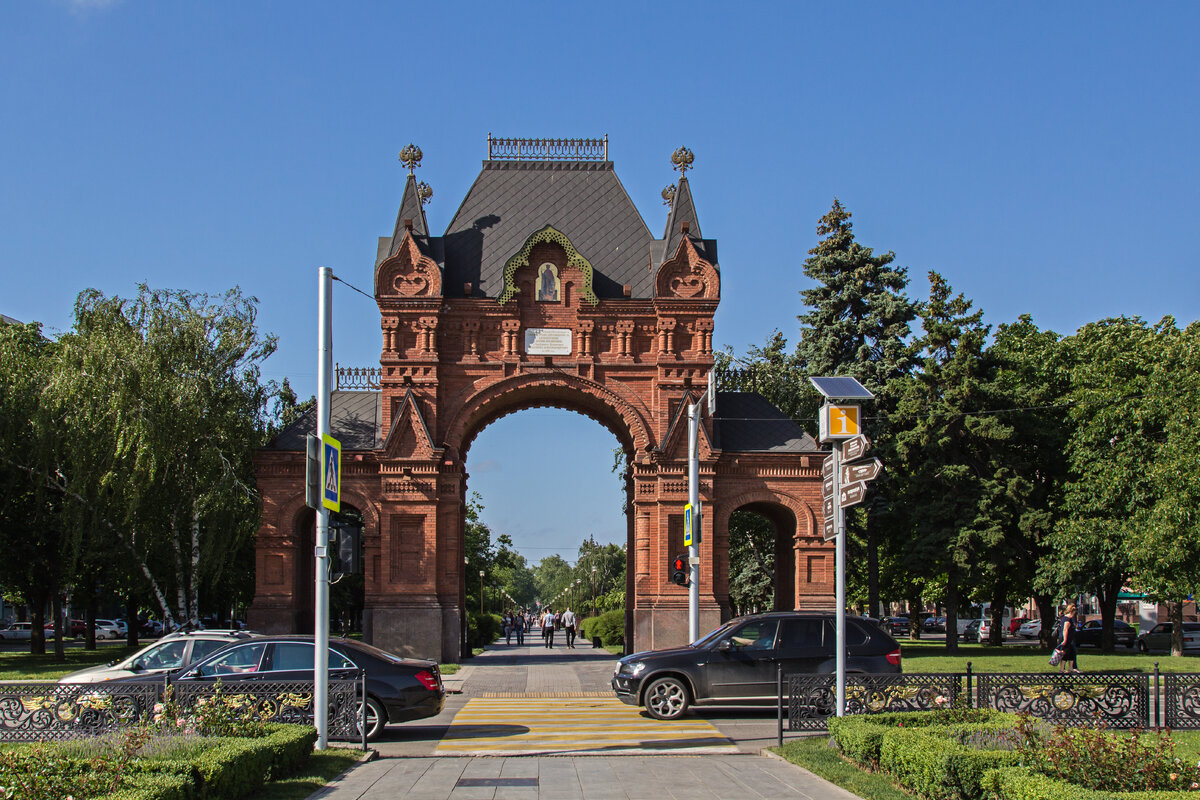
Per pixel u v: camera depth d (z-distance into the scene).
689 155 46.09
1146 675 19.66
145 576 45.78
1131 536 40.41
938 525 47.22
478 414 44.25
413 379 43.16
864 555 58.25
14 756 11.62
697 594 34.16
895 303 51.81
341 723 19.70
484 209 46.75
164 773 12.22
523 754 18.67
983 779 12.45
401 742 20.59
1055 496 48.56
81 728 18.22
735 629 24.50
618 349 44.09
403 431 42.69
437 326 43.41
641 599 42.62
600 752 18.91
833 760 16.91
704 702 23.91
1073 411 45.16
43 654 51.50
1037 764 12.52
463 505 46.28
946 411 47.06
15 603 79.06
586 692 31.61
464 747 19.88
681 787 15.33
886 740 15.33
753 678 23.97
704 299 44.00
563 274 44.56
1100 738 12.48
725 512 43.41
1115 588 51.97
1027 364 51.38
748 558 65.06
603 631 64.69
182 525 44.41
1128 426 43.06
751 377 63.72
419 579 42.19
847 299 52.62
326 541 19.31
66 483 43.50
